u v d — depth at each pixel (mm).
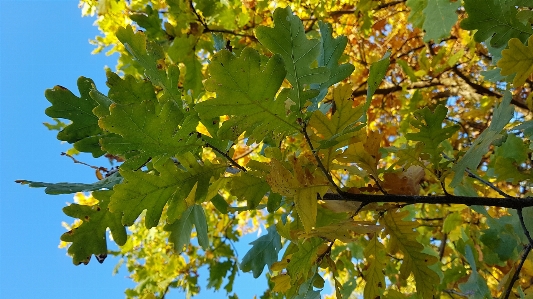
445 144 620
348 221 356
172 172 336
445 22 761
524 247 534
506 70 368
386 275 946
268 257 543
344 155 395
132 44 338
